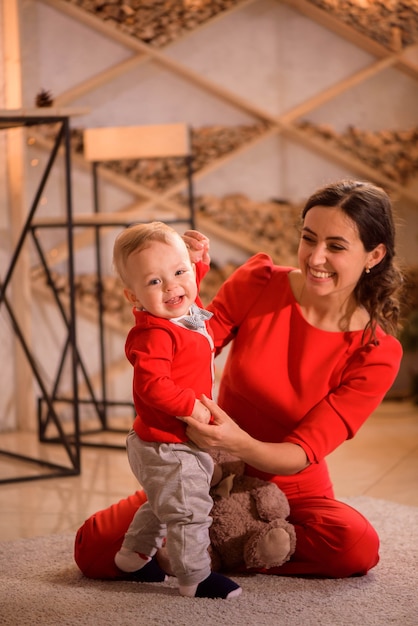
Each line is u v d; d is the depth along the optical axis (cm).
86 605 178
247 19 406
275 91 414
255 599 179
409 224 430
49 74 376
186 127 358
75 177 384
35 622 169
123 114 391
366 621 169
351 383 190
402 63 414
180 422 176
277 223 414
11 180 354
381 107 426
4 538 228
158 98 396
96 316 385
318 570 192
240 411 199
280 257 413
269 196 420
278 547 185
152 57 385
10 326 359
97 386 389
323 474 200
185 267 176
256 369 193
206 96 403
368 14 405
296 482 196
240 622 168
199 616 171
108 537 193
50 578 196
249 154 414
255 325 198
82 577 196
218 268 414
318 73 416
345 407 188
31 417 363
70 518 246
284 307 197
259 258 208
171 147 358
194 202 404
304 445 184
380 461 305
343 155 413
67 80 379
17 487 279
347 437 190
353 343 193
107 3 376
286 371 193
